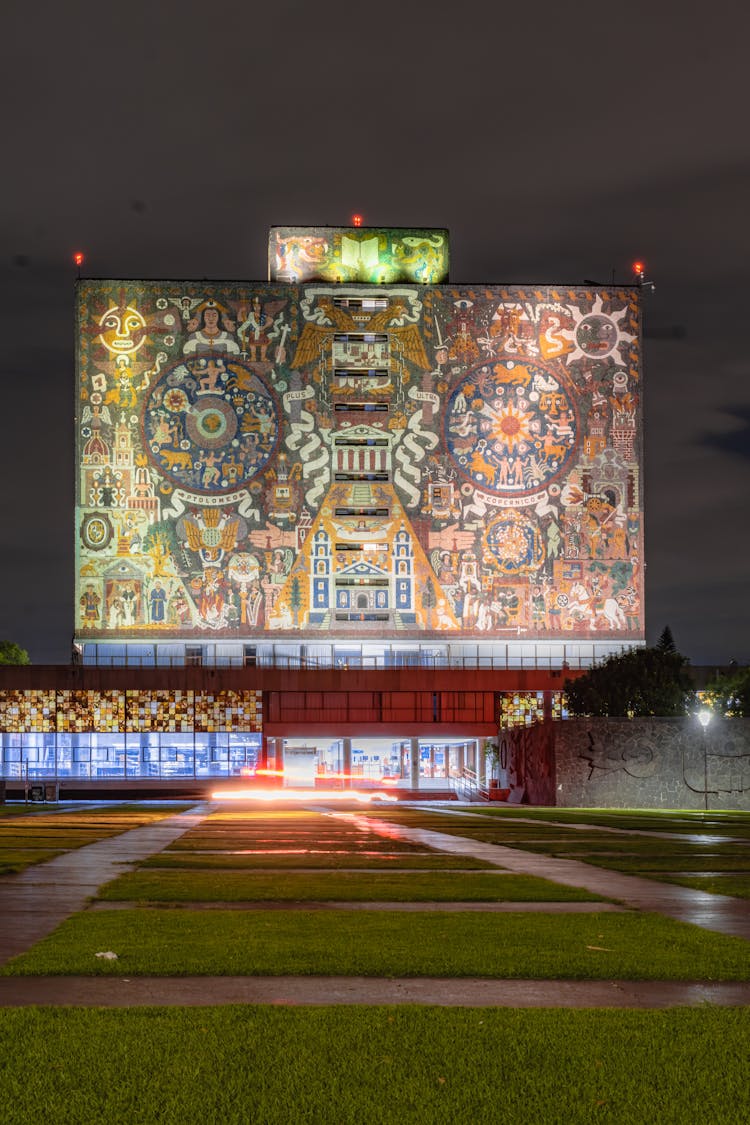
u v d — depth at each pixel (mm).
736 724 80000
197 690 128000
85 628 127750
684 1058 10461
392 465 131375
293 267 134875
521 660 131000
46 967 14281
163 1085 9680
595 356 133500
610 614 130750
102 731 127312
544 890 23500
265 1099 9406
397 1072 10047
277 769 127938
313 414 131375
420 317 133125
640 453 132625
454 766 138250
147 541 128875
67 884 24000
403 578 130125
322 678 129000
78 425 129500
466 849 35344
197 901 21375
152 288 131625
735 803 79062
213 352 131375
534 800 89500
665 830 47531
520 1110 9227
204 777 127562
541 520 131250
